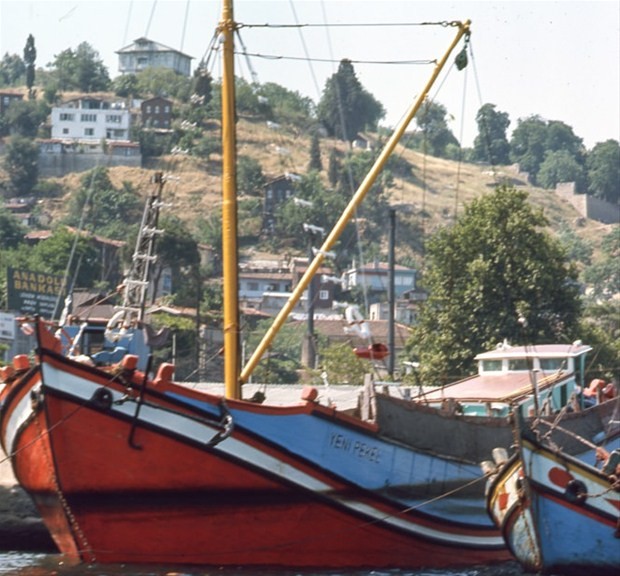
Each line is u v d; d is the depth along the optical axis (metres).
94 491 34.62
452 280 83.44
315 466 35.66
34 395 34.34
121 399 34.03
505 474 35.03
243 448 34.81
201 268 164.62
